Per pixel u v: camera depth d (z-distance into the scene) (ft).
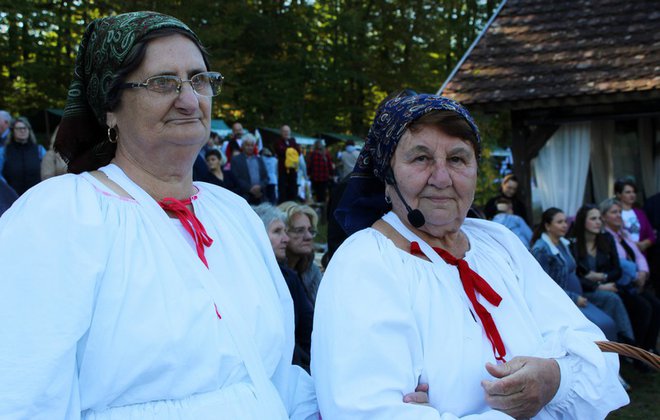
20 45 59.72
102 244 4.76
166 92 5.16
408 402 5.26
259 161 40.27
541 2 31.53
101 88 5.27
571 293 18.16
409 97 6.15
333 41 94.02
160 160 5.36
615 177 28.96
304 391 6.35
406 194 5.89
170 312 4.84
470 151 5.90
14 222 4.65
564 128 28.81
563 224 18.44
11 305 4.38
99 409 4.71
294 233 13.97
